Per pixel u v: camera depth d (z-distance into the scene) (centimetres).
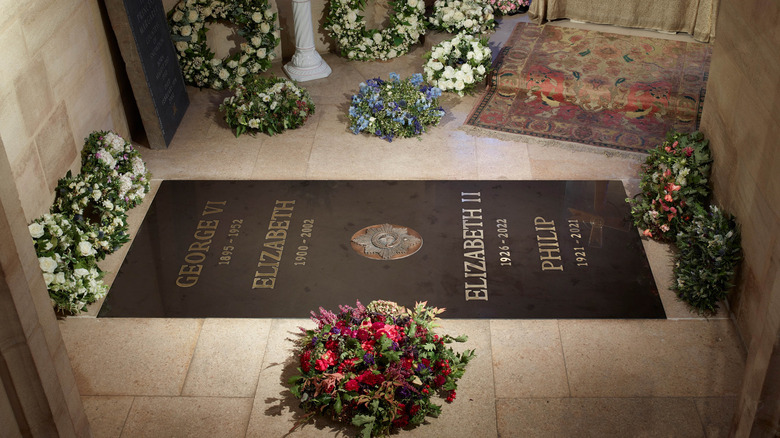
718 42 495
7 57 440
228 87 735
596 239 516
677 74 701
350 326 400
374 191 573
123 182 536
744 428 281
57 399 278
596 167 598
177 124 666
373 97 644
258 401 402
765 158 398
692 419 386
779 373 258
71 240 458
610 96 677
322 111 692
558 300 465
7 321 250
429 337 401
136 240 527
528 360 423
